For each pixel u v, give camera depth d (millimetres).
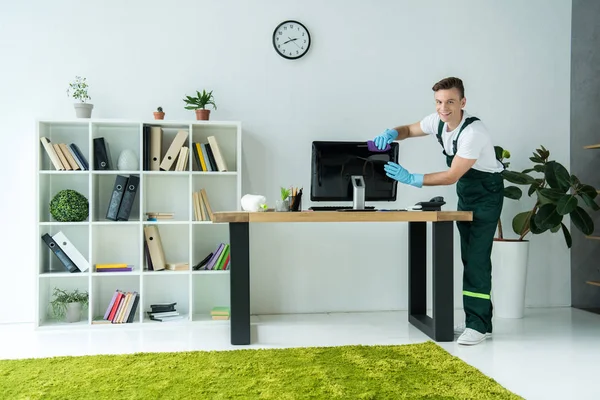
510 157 4855
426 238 4402
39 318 3980
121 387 2580
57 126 4250
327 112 4582
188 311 4430
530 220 4391
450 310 3590
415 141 4684
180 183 4418
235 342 3459
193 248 4426
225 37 4469
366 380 2688
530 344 3521
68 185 4273
